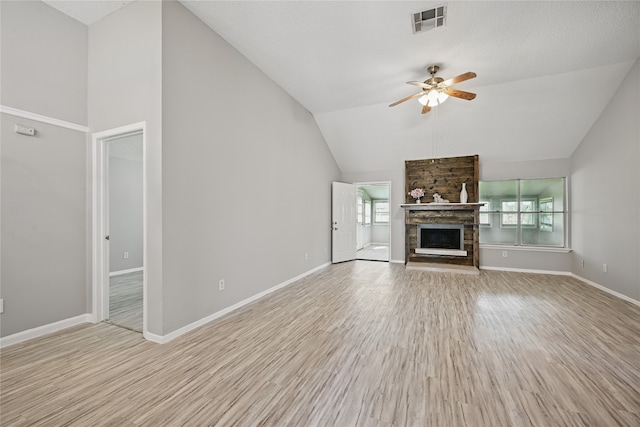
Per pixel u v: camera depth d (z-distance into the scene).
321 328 2.84
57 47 2.80
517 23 2.87
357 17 2.81
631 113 3.63
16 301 2.53
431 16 2.79
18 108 2.54
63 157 2.85
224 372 2.05
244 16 2.82
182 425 1.54
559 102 4.35
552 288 4.34
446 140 5.57
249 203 3.63
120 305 3.57
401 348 2.42
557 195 5.36
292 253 4.72
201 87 2.90
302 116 5.07
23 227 2.58
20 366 2.12
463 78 3.21
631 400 1.75
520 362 2.19
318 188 5.77
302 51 3.42
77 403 1.71
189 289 2.76
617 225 3.90
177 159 2.63
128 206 5.56
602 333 2.71
